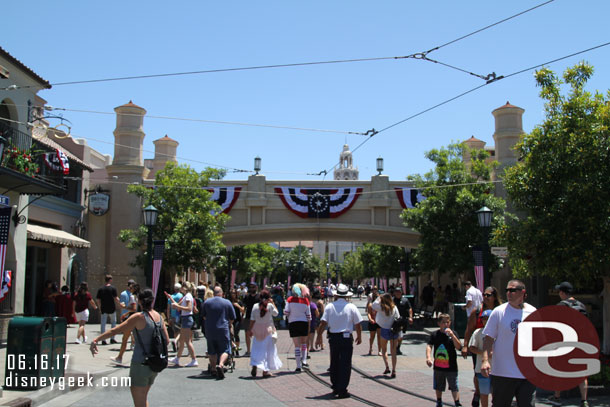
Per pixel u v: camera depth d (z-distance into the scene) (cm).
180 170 2381
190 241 2255
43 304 1788
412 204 2834
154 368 707
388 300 1175
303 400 922
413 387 1040
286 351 1644
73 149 2603
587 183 1137
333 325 970
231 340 1252
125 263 2714
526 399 602
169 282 2536
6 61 1584
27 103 1733
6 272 1516
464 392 997
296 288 1277
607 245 1126
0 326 1577
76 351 1423
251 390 1007
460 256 2191
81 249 2627
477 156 2367
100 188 2717
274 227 2856
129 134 2847
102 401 895
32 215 2152
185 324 1309
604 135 1167
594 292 2373
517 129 2775
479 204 2188
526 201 1281
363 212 2880
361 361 1409
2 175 1434
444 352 845
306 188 2872
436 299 2845
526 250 1227
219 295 1186
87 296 1636
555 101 1261
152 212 1805
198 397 936
